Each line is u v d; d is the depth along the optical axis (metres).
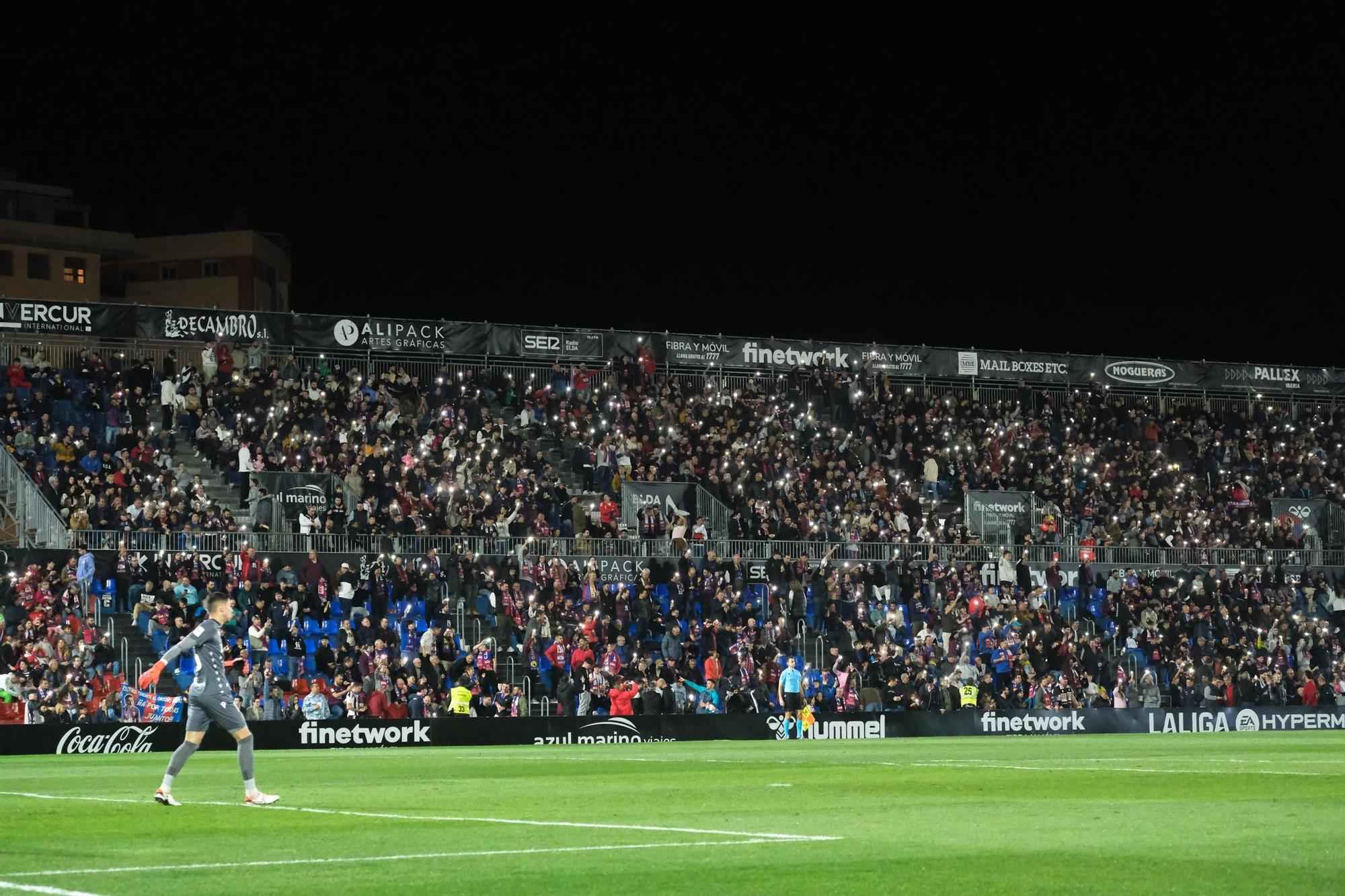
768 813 17.22
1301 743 38.91
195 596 44.84
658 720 44.19
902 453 62.38
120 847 13.69
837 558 55.31
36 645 40.97
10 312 51.94
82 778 25.50
